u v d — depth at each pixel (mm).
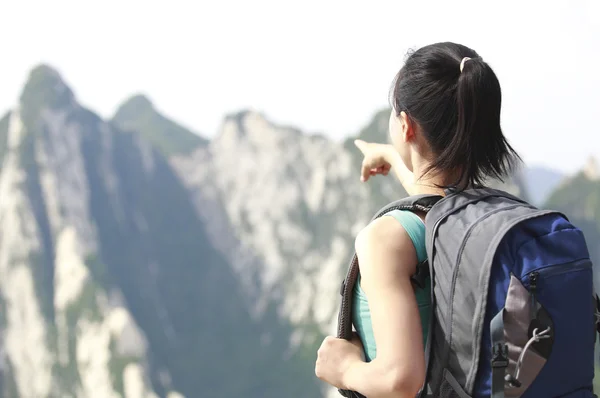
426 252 2596
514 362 2305
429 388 2541
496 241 2387
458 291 2424
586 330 2406
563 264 2381
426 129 2707
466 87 2602
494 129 2660
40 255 188375
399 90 2783
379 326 2451
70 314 175875
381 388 2381
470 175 2678
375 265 2537
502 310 2314
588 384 2451
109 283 188875
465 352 2412
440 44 2779
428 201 2697
